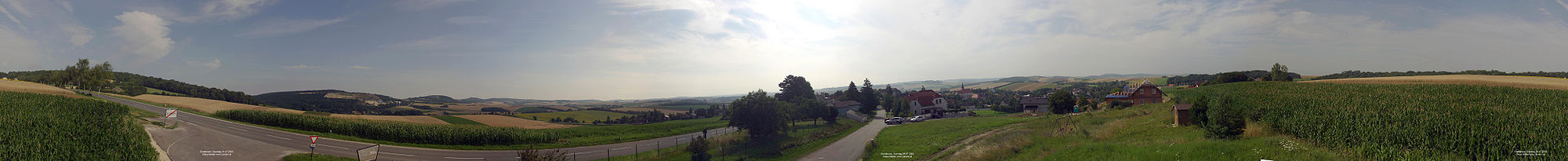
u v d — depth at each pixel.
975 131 51.78
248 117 70.06
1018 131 47.06
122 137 43.56
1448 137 26.89
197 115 73.69
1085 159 29.53
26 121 48.66
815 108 79.56
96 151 39.69
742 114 55.62
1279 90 68.25
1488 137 25.41
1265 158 25.45
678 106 175.38
